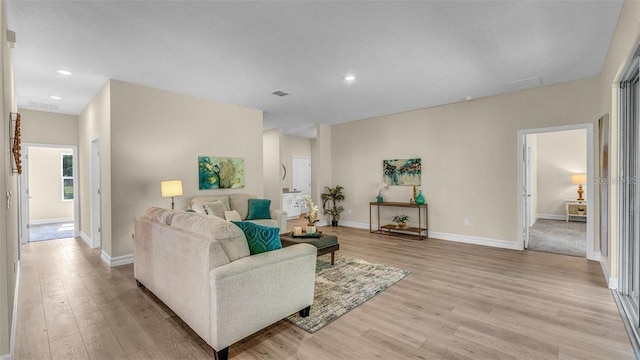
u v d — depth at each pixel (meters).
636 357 1.94
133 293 3.05
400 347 2.08
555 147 8.08
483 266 3.90
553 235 5.87
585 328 2.31
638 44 2.09
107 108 4.03
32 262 4.18
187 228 2.35
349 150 7.12
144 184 4.25
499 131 4.90
